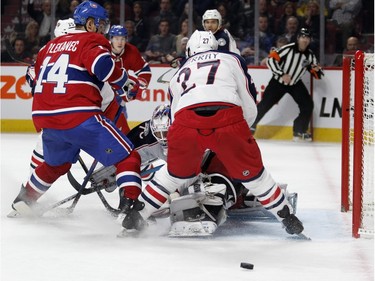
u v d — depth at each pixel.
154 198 7.72
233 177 7.57
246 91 7.58
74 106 7.88
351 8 18.39
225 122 7.27
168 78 18.58
